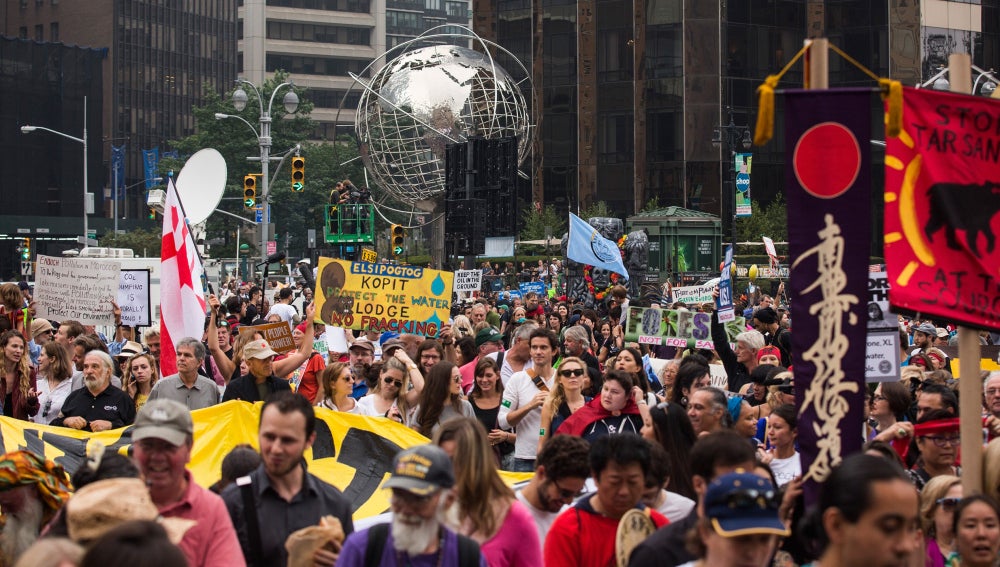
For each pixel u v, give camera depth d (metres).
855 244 6.29
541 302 28.67
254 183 38.09
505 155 23.78
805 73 6.42
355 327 14.65
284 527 6.05
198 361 10.94
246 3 141.25
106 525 4.66
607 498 6.30
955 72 6.70
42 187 96.75
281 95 94.06
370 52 148.38
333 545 5.73
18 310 15.76
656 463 6.41
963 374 6.49
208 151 27.69
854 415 6.26
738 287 44.38
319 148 95.44
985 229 6.52
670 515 6.84
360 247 32.22
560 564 6.30
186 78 120.44
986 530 5.83
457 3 186.88
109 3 111.81
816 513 4.55
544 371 11.21
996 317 6.43
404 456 5.07
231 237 92.00
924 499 6.62
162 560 3.71
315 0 145.50
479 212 23.53
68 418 10.89
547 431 9.98
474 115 41.56
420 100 41.25
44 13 116.00
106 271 16.66
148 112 115.56
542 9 65.81
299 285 34.88
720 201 63.25
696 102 63.19
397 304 14.67
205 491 5.76
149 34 115.69
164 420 5.54
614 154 64.88
